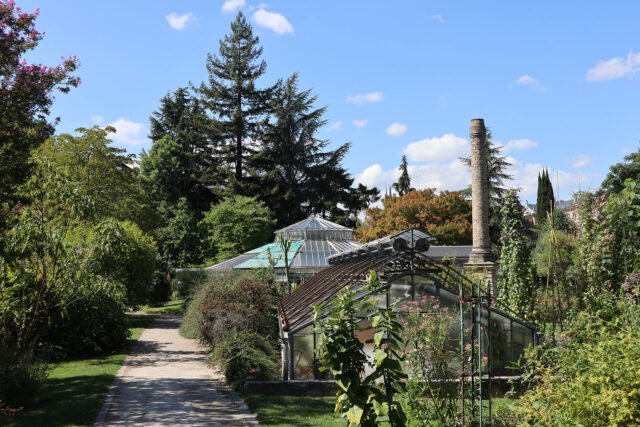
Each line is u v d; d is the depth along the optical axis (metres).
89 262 16.44
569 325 8.46
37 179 15.13
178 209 57.38
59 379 14.90
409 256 13.88
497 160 54.41
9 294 14.77
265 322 18.00
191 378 15.30
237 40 64.31
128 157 40.28
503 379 12.45
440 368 9.91
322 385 12.98
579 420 5.90
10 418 10.50
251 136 63.78
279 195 60.12
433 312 11.87
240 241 50.75
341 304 7.02
